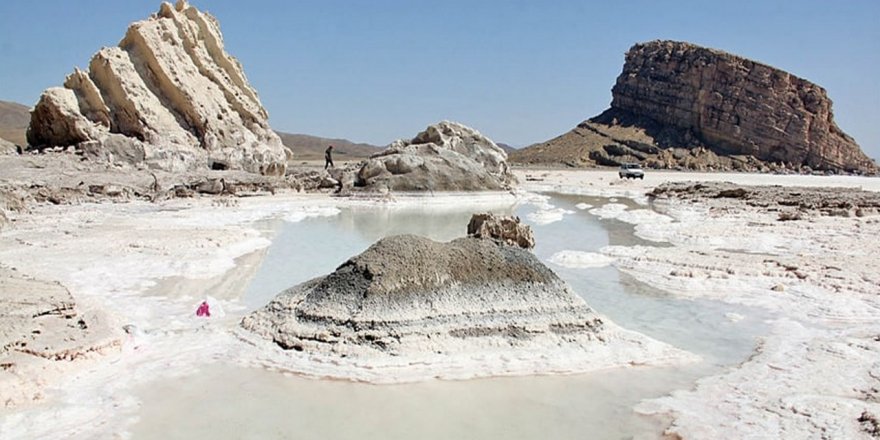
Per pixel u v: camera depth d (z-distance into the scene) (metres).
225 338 9.57
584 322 9.66
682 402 7.52
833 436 6.44
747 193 32.38
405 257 9.84
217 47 45.81
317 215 27.48
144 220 22.95
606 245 19.19
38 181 27.78
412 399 7.61
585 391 7.89
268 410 7.29
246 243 18.31
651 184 50.38
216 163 38.94
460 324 9.23
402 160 36.16
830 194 30.58
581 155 90.50
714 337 10.18
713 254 16.53
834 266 14.73
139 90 37.84
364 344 8.86
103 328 9.08
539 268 10.25
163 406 7.35
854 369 8.47
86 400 7.37
